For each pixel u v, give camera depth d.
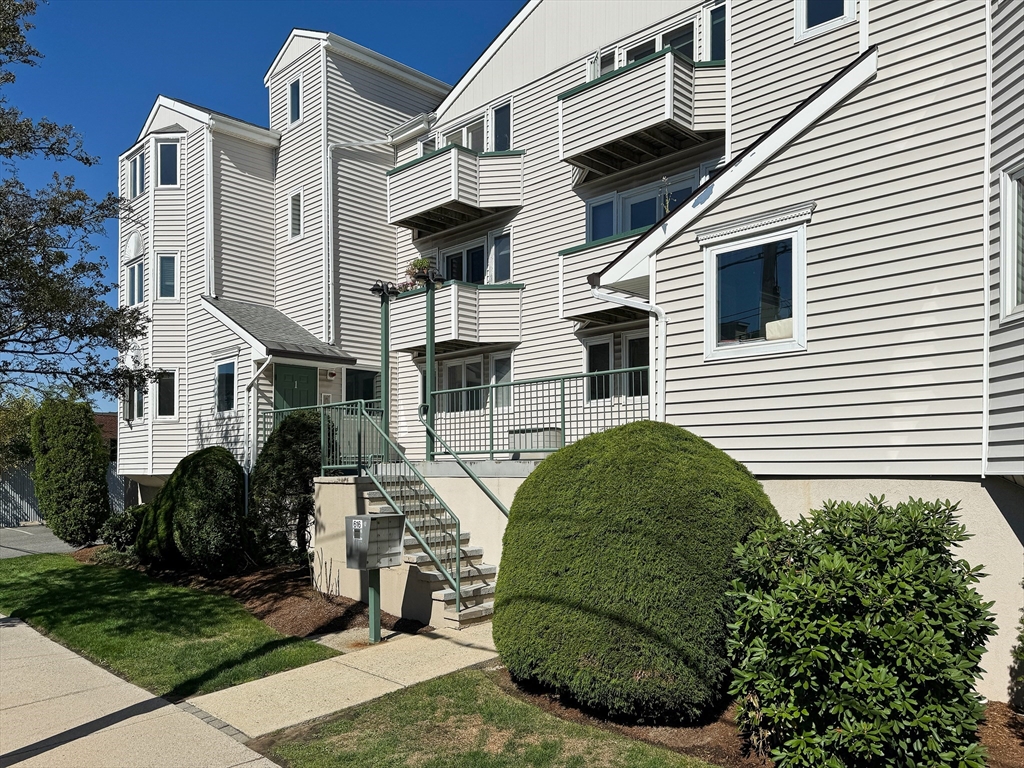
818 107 6.99
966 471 5.93
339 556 9.78
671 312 8.09
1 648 8.33
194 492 12.02
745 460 7.35
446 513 9.84
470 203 14.70
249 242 18.12
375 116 18.20
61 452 16.94
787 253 7.18
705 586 5.27
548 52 14.48
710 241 7.77
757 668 4.77
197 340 17.48
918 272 6.32
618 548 5.48
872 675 4.25
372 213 17.84
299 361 15.58
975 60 6.09
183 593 10.83
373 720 5.58
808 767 4.37
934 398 6.16
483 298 14.61
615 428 6.38
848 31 9.22
